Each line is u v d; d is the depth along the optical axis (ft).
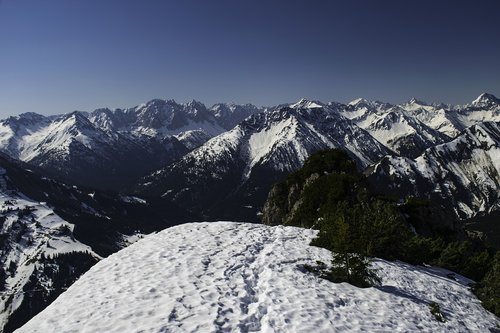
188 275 75.05
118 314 59.82
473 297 90.12
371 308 67.87
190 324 55.62
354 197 156.25
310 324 58.13
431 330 63.77
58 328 57.26
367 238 94.68
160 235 105.60
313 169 201.16
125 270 80.23
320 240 101.24
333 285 76.33
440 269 114.52
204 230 110.63
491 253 176.24
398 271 93.40
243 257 87.15
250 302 65.57
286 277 76.95
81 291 71.67
